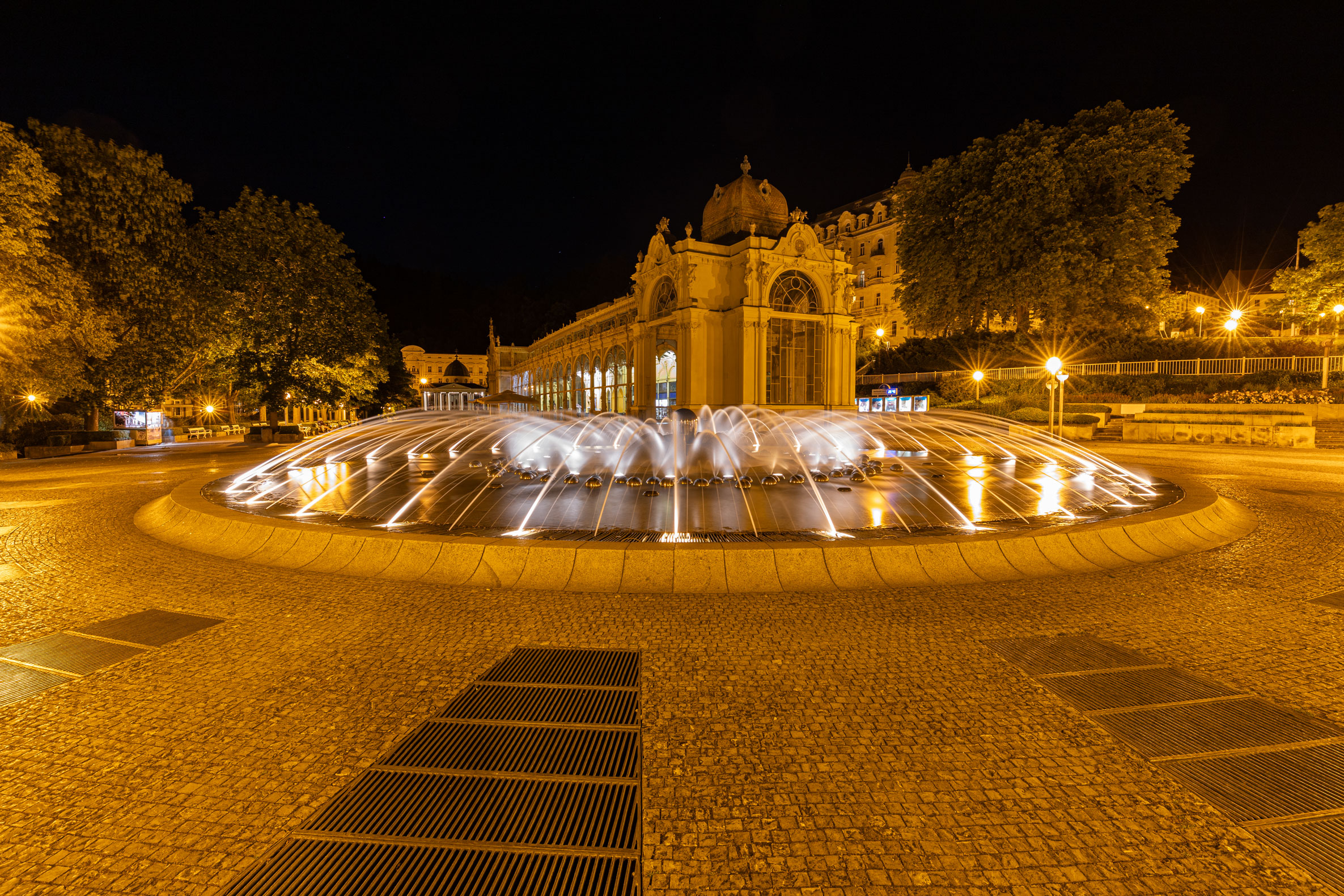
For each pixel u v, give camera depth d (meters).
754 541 7.29
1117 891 2.52
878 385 50.09
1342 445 24.48
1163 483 12.73
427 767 3.41
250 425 60.44
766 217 36.72
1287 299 42.97
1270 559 7.66
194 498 10.55
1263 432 25.25
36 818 2.98
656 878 2.60
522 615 5.82
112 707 4.09
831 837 2.85
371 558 7.30
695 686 4.38
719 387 34.00
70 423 34.22
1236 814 2.98
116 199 30.06
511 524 8.56
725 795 3.16
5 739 3.68
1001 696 4.21
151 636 5.34
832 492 11.31
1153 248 35.47
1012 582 6.77
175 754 3.53
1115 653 4.91
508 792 3.19
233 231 35.12
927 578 6.79
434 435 29.00
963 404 37.84
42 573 7.24
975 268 37.75
